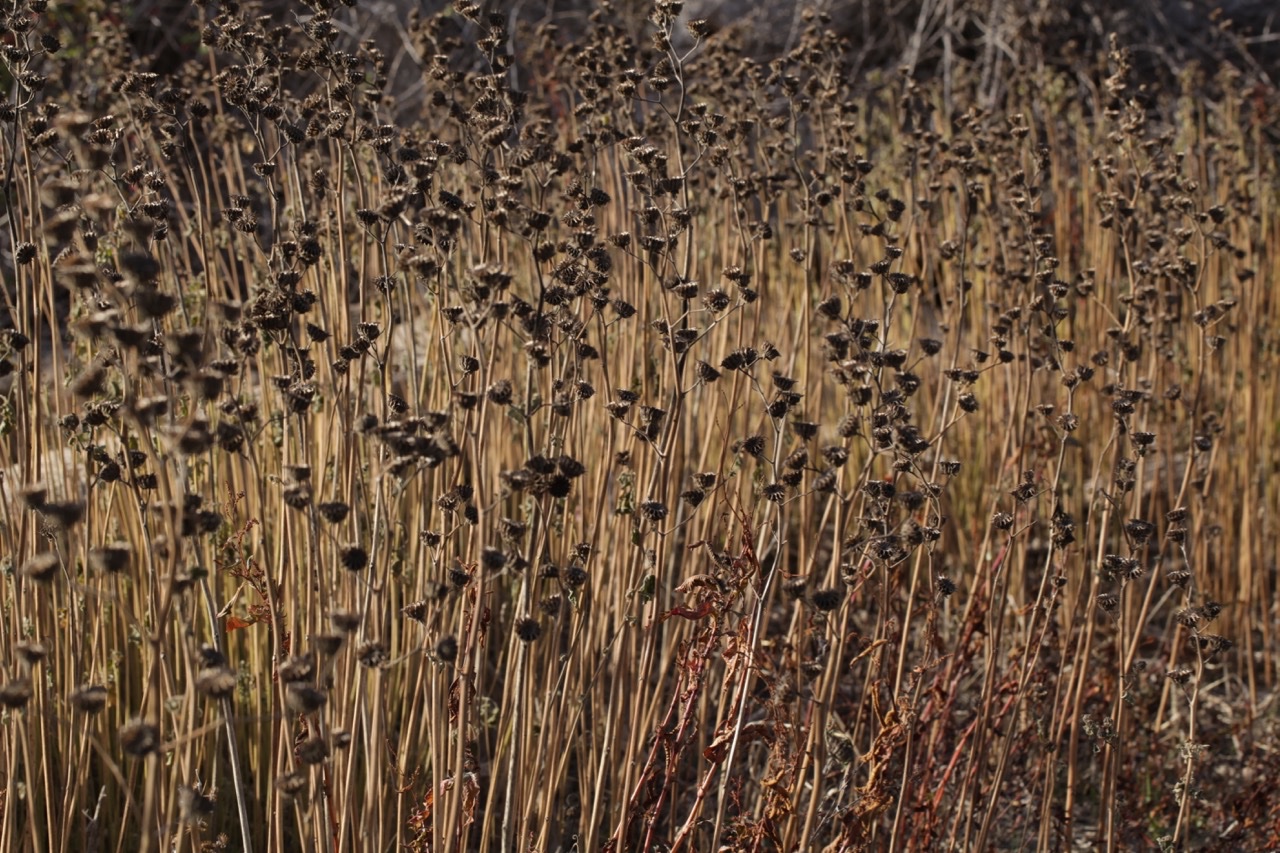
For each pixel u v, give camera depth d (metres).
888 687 3.00
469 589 2.45
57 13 5.65
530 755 2.66
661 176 2.90
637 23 5.02
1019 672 3.23
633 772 2.84
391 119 3.62
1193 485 3.95
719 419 3.68
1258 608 4.51
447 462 2.72
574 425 3.01
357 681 2.28
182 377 1.79
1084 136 5.22
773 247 4.74
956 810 3.12
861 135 4.81
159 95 3.02
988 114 4.55
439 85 3.79
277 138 3.44
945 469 2.83
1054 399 4.31
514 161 3.03
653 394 3.42
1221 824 3.53
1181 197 3.70
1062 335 4.56
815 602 2.38
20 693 1.82
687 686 2.87
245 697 3.01
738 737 2.46
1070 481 4.51
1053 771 2.96
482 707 2.71
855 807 2.62
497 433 3.42
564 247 2.90
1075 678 3.14
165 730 2.57
